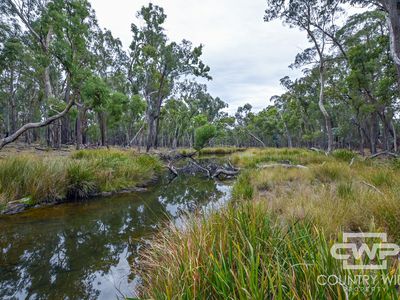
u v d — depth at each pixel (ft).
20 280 9.32
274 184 23.26
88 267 10.30
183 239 7.88
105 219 16.61
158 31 77.82
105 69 90.68
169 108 124.47
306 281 4.63
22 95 109.50
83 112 74.59
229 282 4.99
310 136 114.62
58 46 32.94
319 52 55.52
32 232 14.01
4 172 19.16
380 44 47.85
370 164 30.25
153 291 5.99
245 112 189.57
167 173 43.39
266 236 6.83
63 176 21.21
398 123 93.50
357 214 10.57
